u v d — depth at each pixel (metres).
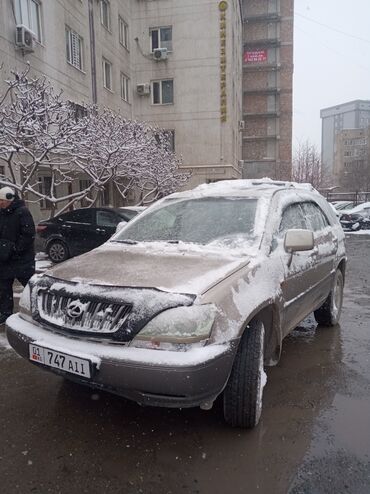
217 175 22.11
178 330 2.16
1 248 4.39
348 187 60.91
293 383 3.30
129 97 22.02
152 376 2.12
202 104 21.88
